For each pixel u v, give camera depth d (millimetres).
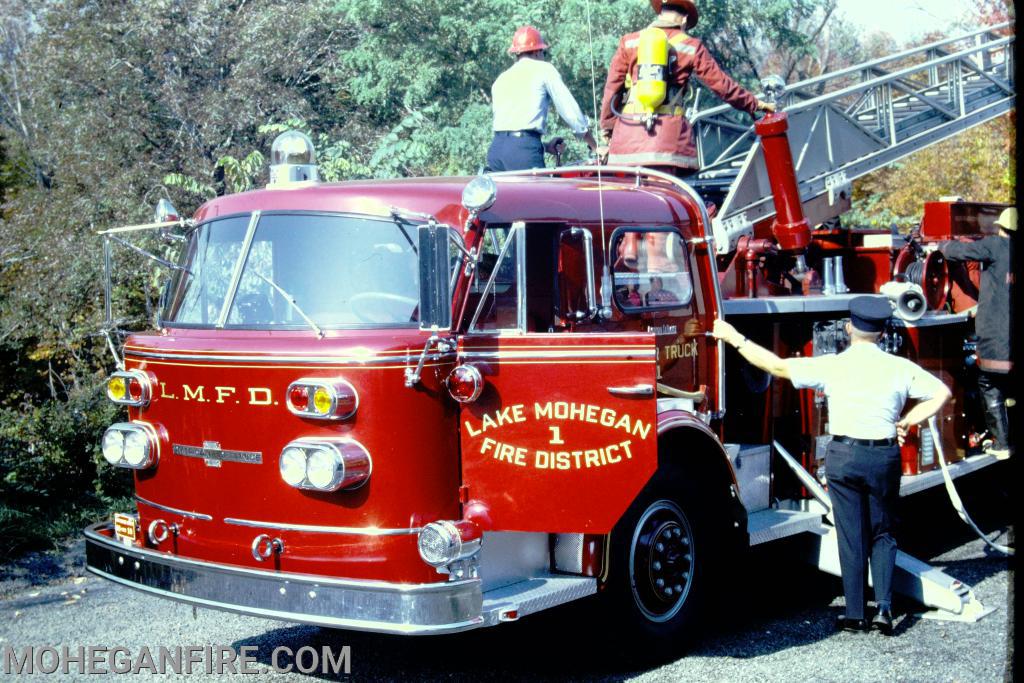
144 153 13984
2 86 17812
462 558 4199
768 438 6176
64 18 14898
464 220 4598
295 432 4324
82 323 11438
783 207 6590
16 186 16062
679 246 5535
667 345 5367
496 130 7078
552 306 4883
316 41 15531
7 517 7383
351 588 4145
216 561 4578
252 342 4492
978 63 9391
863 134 8250
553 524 4410
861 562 5504
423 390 4285
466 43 13797
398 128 13117
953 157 16875
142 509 4957
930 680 4812
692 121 8500
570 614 5082
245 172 11398
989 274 7012
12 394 11586
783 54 23703
